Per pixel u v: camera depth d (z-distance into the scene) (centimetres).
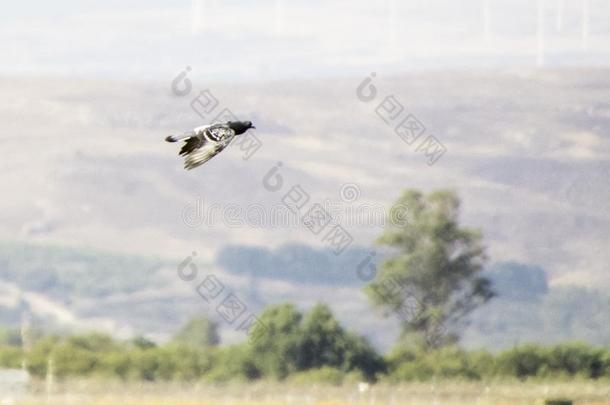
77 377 12825
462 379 13750
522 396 12450
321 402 12056
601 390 12850
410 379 13900
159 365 13425
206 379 13562
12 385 12231
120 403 11550
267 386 13338
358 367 14088
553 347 13988
